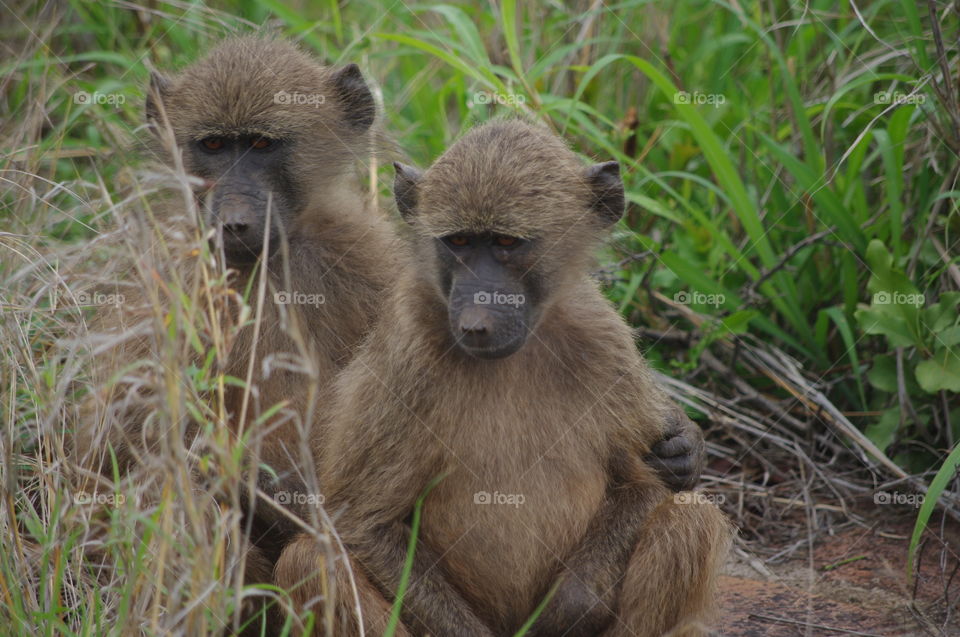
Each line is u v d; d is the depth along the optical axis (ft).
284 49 33.06
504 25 37.09
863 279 36.50
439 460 24.66
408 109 43.29
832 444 34.32
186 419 22.63
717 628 26.43
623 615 24.39
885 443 33.22
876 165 39.40
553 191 25.30
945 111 34.86
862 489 32.86
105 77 45.21
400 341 24.82
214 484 20.79
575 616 24.56
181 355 22.03
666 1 46.68
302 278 29.73
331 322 29.63
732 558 31.22
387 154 34.86
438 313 24.97
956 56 36.45
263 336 28.27
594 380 25.48
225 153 30.60
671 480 28.19
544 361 25.11
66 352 28.02
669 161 41.70
